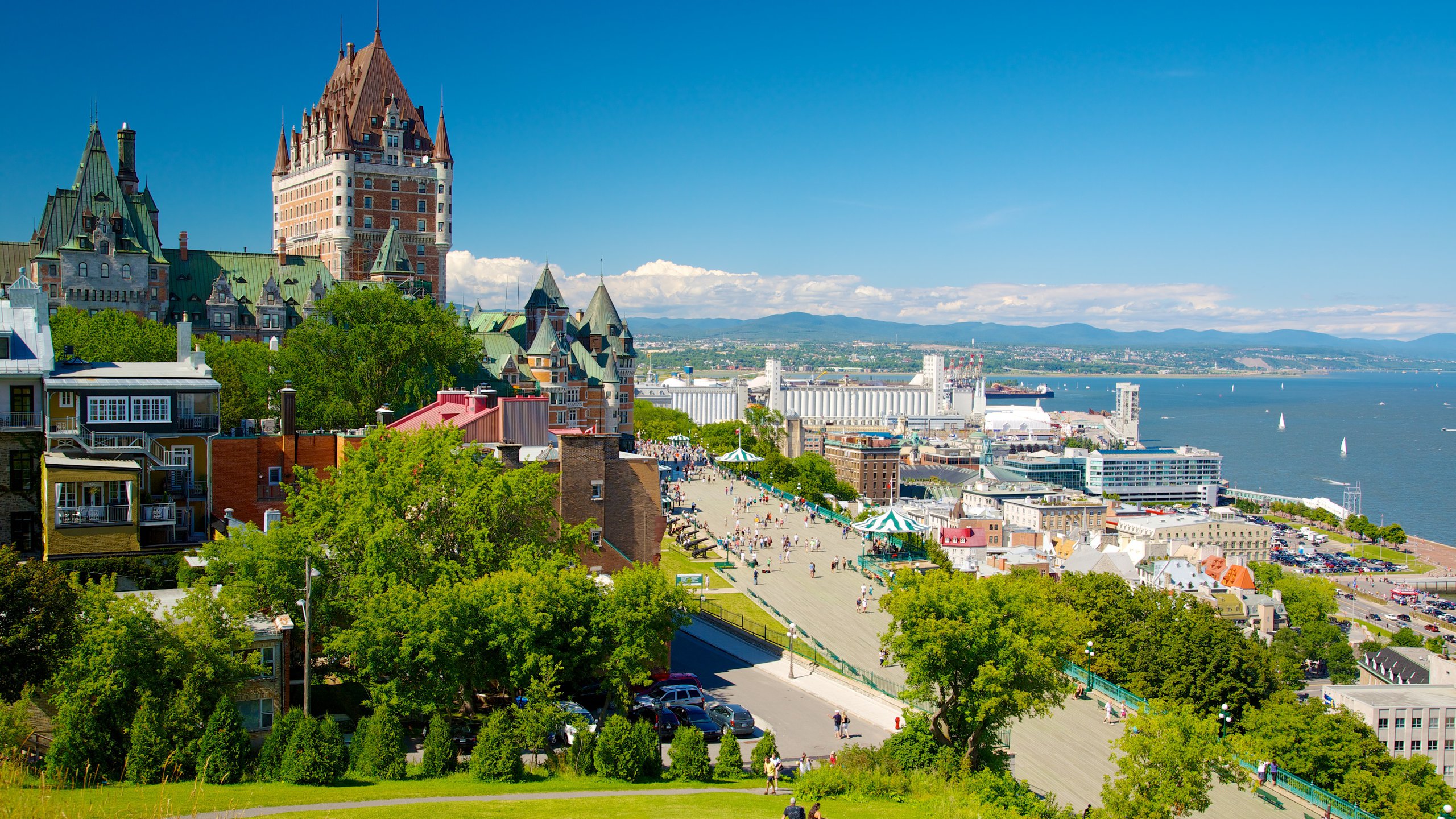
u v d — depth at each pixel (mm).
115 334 146750
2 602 56188
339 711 70625
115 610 55781
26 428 82875
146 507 79250
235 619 60062
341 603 71250
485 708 74438
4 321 87188
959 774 70875
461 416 107062
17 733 51844
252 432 116750
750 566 153750
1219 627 149750
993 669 76750
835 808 58875
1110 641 155250
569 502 92125
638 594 72438
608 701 74375
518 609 67750
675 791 59125
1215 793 105812
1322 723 131250
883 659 108125
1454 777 161000
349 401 152750
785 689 94125
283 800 49781
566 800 53656
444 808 49719
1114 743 76562
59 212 198875
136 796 48625
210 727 54406
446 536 78750
